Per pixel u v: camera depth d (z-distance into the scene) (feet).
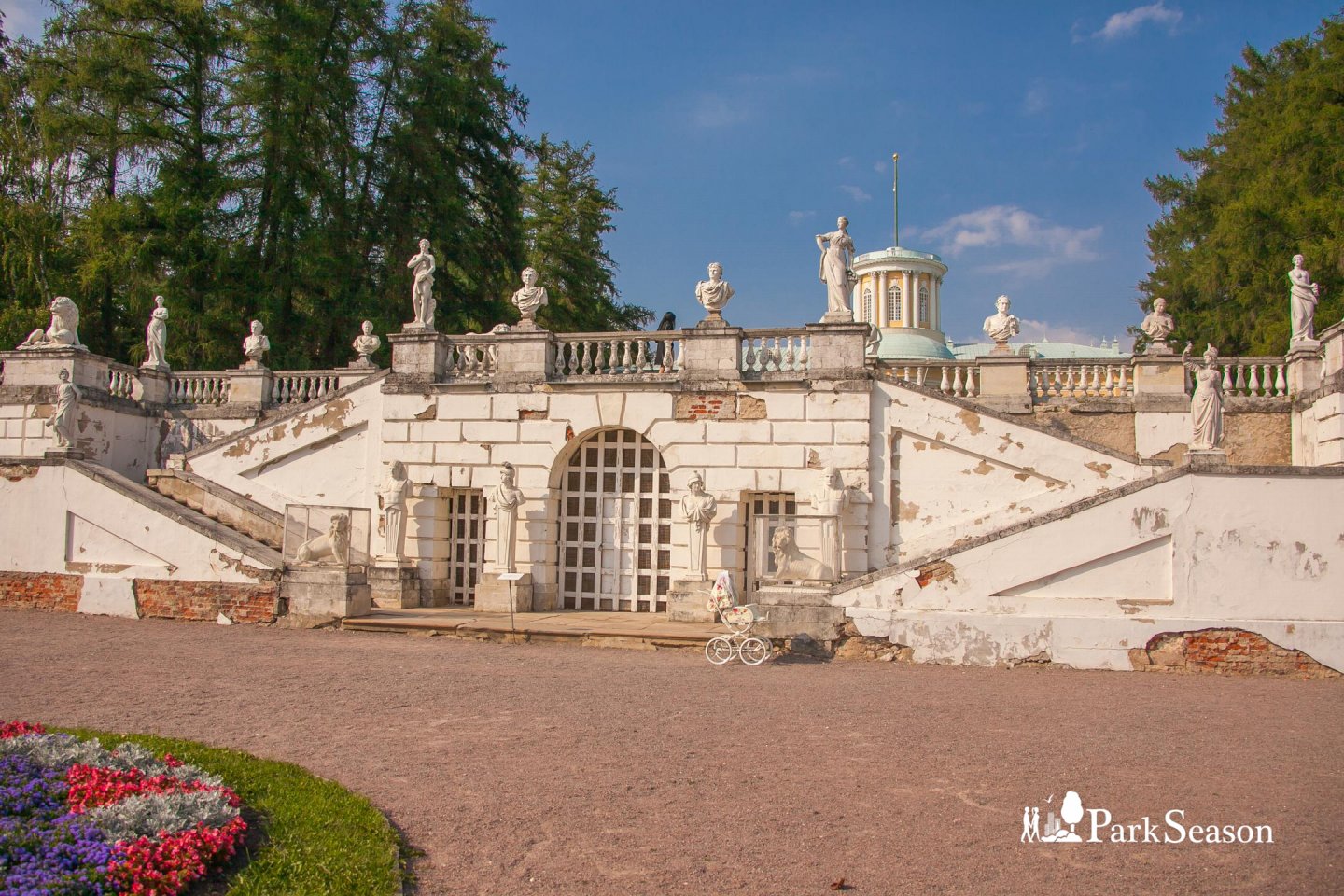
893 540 59.36
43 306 102.01
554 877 18.97
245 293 105.70
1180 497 45.47
